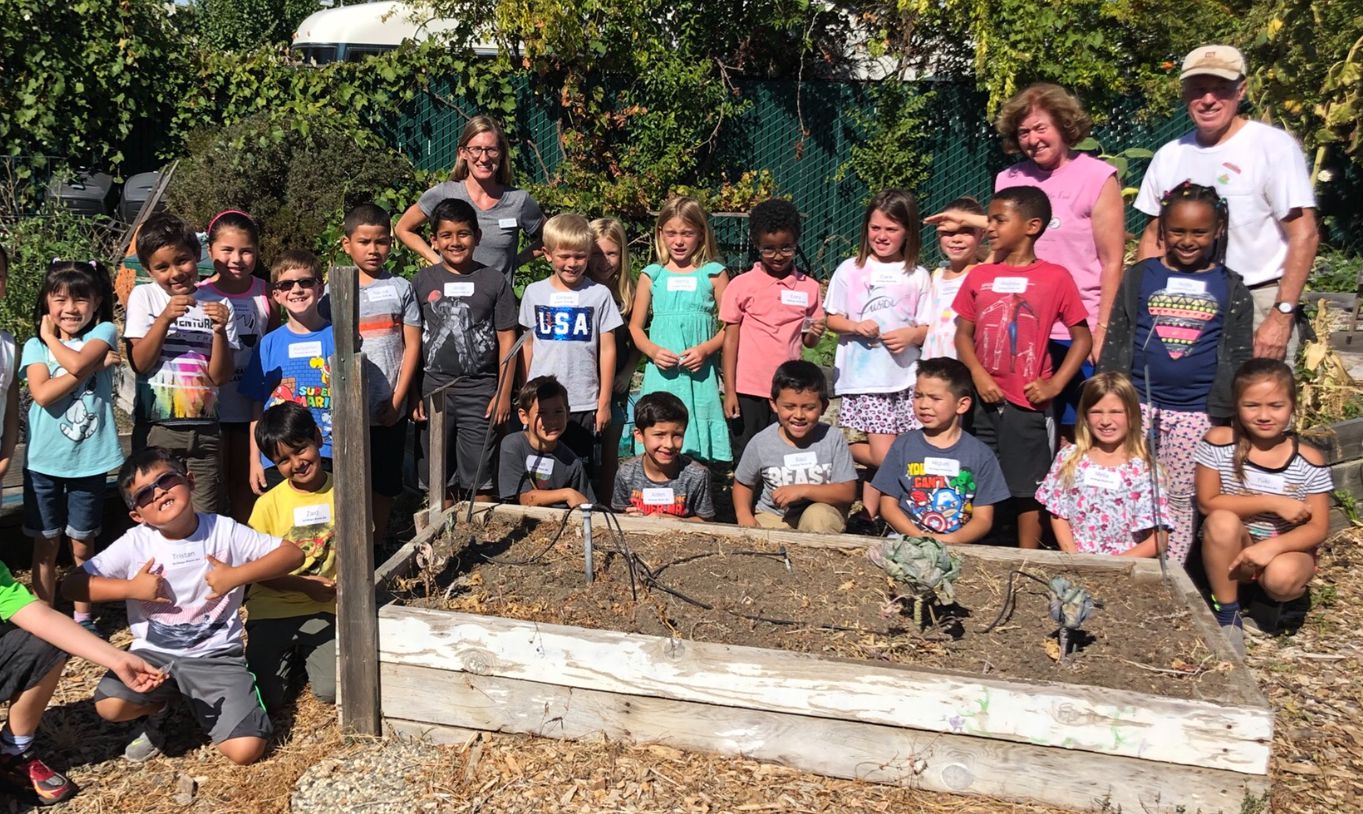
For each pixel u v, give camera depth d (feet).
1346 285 33.63
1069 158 16.05
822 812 10.13
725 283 18.33
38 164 35.17
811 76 43.42
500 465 16.07
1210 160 15.29
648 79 38.58
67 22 37.27
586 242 16.98
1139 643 11.44
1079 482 14.29
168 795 11.09
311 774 11.16
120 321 21.38
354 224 16.02
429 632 11.34
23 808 10.90
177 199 33.55
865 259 17.57
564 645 11.05
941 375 14.40
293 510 13.37
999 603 12.48
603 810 10.31
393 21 42.86
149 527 11.92
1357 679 13.33
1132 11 37.78
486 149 18.70
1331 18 21.49
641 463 15.75
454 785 10.80
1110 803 10.01
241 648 12.19
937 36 40.75
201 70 39.37
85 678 13.41
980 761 10.25
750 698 10.70
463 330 16.60
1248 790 9.71
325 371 15.76
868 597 12.60
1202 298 14.42
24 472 14.33
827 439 15.78
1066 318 15.14
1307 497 13.85
